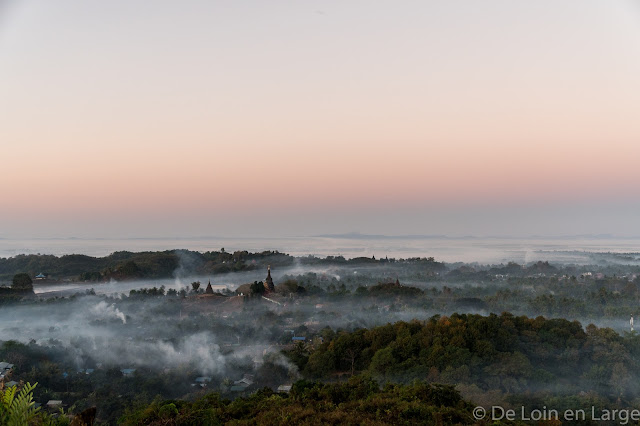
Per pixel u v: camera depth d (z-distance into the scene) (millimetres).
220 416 24156
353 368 51094
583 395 35906
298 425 21703
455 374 39719
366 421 21812
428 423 22016
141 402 50406
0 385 11211
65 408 49125
